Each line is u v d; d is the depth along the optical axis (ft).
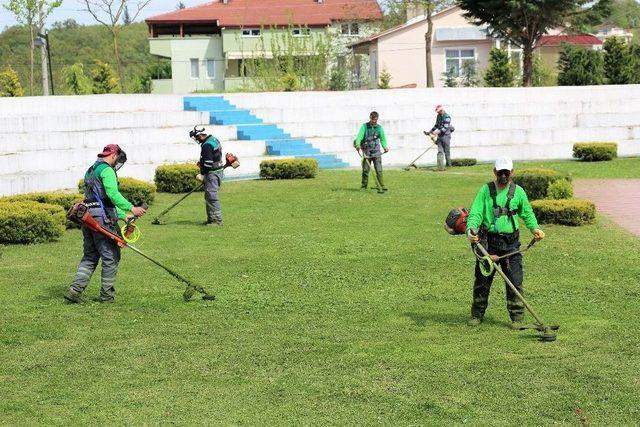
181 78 192.13
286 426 23.13
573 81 151.84
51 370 28.07
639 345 29.63
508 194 31.96
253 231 55.42
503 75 147.84
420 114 107.14
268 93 103.14
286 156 95.30
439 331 31.94
